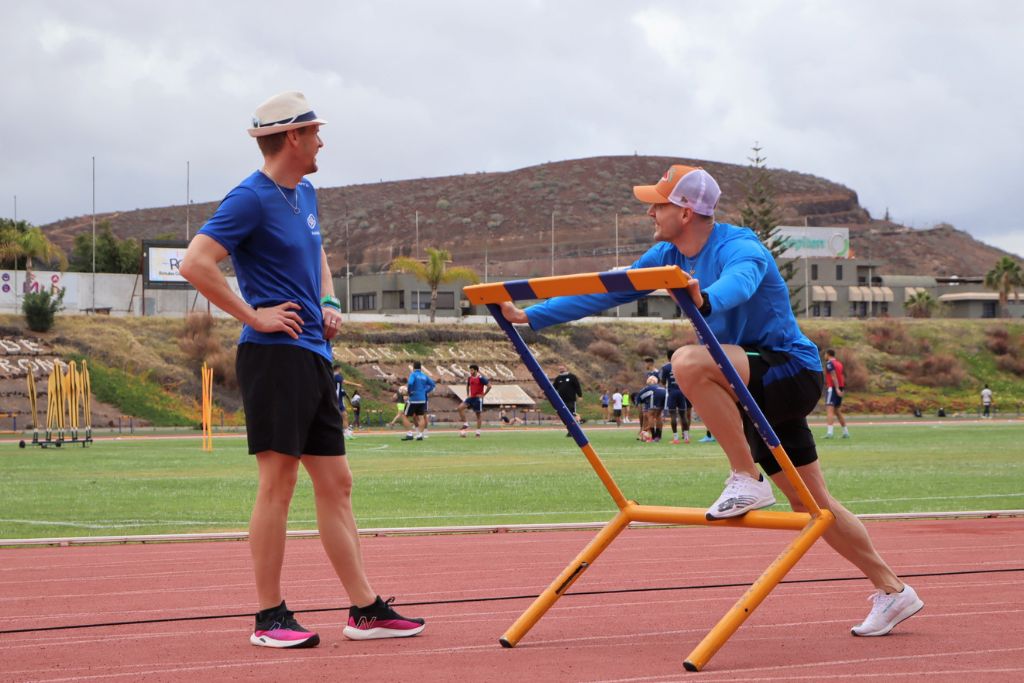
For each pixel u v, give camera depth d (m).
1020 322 73.56
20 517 10.50
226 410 48.34
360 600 4.84
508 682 3.90
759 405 4.58
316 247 4.96
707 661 4.06
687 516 4.46
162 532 9.24
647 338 66.00
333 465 4.87
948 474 15.37
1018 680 3.90
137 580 6.66
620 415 47.12
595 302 4.71
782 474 4.73
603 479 4.63
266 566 4.70
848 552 4.79
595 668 4.14
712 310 4.09
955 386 64.62
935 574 6.64
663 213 4.69
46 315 50.84
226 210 4.69
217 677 4.03
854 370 62.69
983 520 9.82
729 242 4.58
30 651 4.57
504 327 4.62
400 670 4.13
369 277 90.19
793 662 4.25
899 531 8.98
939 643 4.64
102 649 4.61
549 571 6.99
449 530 9.16
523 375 58.31
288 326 4.67
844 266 106.00
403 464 19.05
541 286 4.29
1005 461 18.33
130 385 47.81
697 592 6.12
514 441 29.06
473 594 6.11
